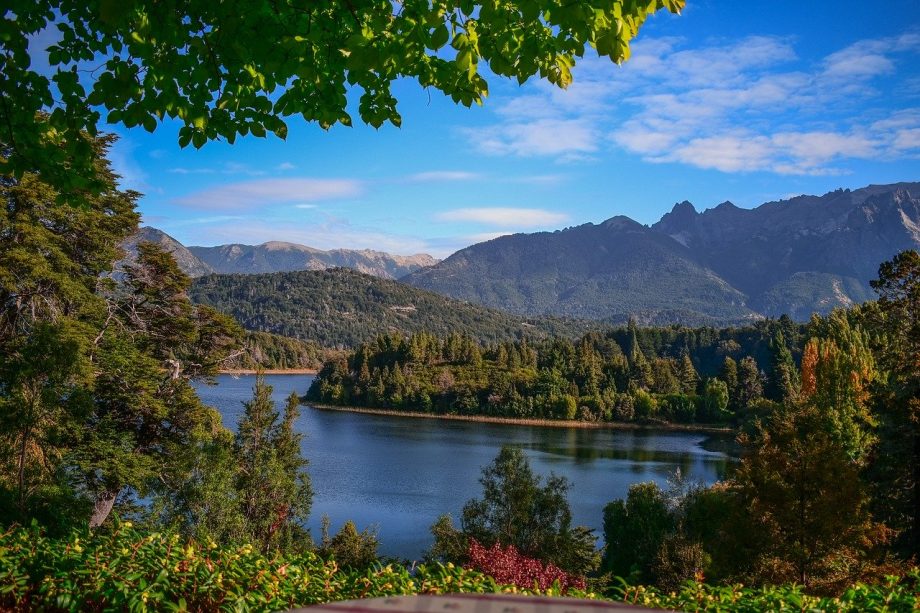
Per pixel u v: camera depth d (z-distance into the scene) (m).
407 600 1.33
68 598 4.04
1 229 19.98
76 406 15.07
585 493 49.50
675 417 105.94
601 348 169.00
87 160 5.21
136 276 25.09
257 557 4.68
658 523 29.73
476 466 60.94
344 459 63.66
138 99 4.62
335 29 4.30
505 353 138.38
